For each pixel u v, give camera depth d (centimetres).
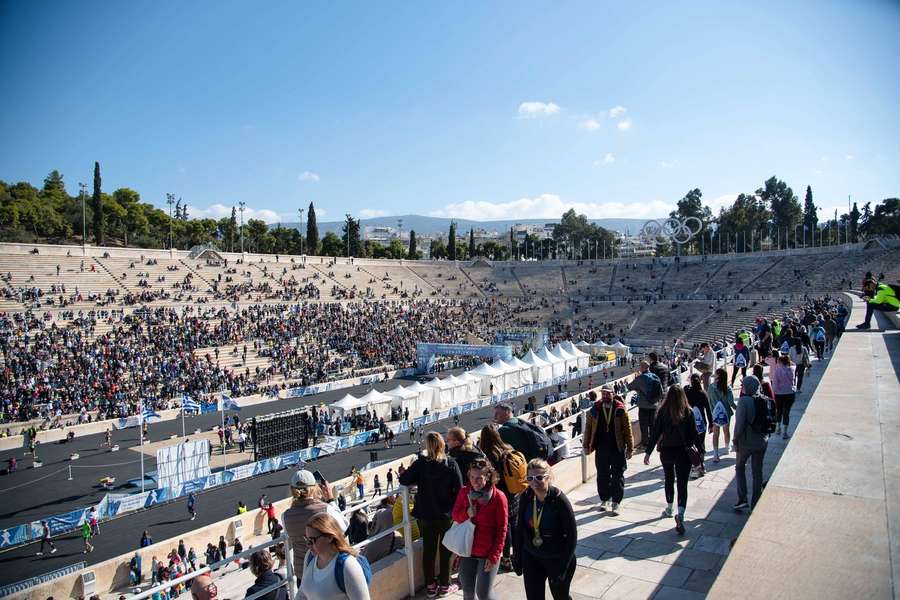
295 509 692
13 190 11450
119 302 7456
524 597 788
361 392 6656
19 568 2666
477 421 5306
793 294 9494
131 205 13738
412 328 9438
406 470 811
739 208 14562
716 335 8844
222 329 7425
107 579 2420
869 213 13475
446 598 802
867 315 2205
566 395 5931
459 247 18288
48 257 7925
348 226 15850
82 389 5475
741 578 456
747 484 1161
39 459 4319
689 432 965
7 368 5381
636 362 8044
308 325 8369
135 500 3394
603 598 765
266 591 652
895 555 471
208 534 2816
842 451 712
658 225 12256
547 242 19388
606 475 1070
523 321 10981
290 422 4309
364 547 845
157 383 5912
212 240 15475
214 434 5012
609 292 12075
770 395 1202
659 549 900
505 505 692
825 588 433
